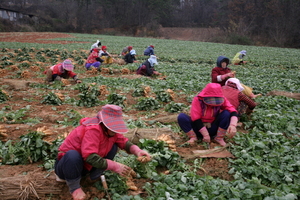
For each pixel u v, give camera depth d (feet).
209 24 302.66
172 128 21.38
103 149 12.09
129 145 13.15
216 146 18.01
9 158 15.60
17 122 22.20
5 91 30.63
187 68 57.26
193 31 285.43
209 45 140.36
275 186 13.48
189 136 18.70
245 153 16.33
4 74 44.06
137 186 13.53
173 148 16.84
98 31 264.52
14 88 34.94
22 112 23.99
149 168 13.97
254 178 13.34
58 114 25.21
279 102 28.78
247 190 12.21
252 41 204.23
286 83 40.98
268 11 228.63
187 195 12.37
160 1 298.56
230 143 18.12
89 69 50.60
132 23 290.76
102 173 13.41
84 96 28.07
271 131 21.04
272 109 26.18
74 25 282.97
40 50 83.35
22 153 15.52
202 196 11.95
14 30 214.28
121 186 12.88
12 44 100.89
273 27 217.77
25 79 41.50
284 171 14.64
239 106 21.49
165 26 317.22
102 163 11.51
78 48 95.35
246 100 21.27
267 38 218.59
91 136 11.49
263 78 46.93
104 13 299.99
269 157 16.05
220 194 12.40
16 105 27.50
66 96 31.42
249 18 237.45
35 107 27.12
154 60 45.39
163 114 25.43
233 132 17.03
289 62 73.15
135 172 14.35
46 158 15.40
